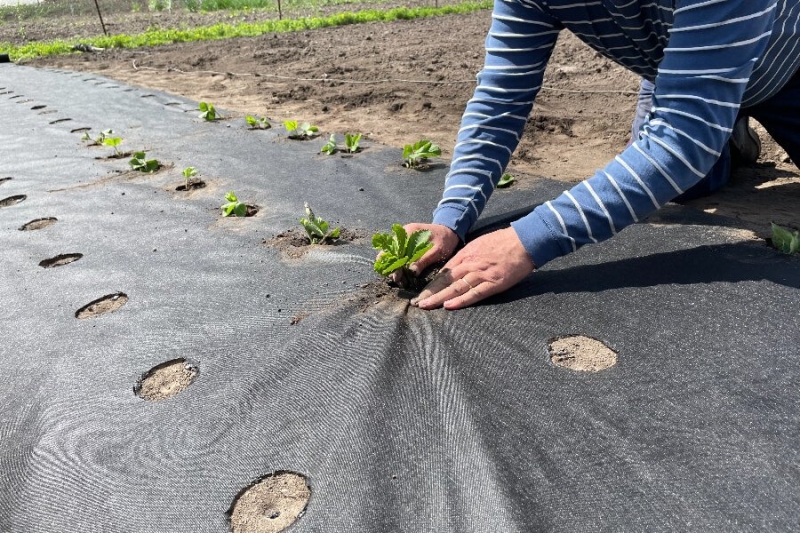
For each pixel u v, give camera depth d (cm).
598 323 163
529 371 149
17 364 171
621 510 112
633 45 189
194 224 255
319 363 159
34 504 128
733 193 268
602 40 188
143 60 741
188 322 184
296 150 345
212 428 142
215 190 292
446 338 162
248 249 229
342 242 228
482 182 194
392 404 142
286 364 160
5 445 144
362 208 259
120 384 160
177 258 226
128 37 928
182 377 162
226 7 1566
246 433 140
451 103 457
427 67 591
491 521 111
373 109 455
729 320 158
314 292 194
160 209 273
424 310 175
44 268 227
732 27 134
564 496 115
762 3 133
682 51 140
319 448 133
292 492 125
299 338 170
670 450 123
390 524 114
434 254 186
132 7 1647
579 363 151
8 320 194
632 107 418
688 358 147
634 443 126
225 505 123
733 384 138
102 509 125
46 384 163
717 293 169
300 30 977
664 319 161
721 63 137
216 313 187
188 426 143
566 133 379
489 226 225
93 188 304
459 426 134
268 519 120
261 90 540
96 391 158
